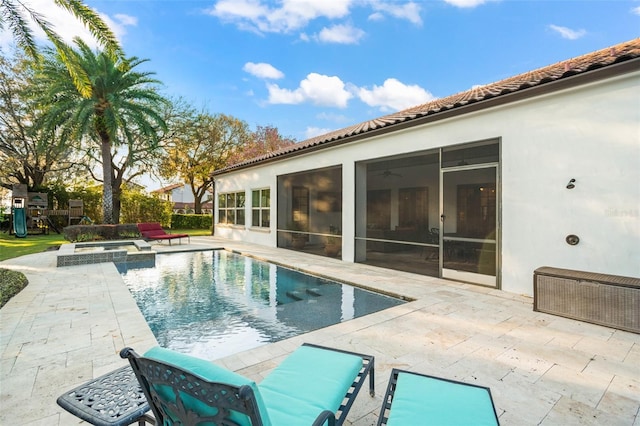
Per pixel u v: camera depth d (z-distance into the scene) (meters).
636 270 3.97
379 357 2.96
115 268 7.45
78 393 1.65
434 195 8.28
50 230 17.25
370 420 2.10
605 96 4.20
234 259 9.59
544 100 4.77
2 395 2.31
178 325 4.17
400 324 3.80
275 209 11.34
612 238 4.16
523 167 5.00
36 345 3.19
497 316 4.07
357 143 7.99
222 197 15.66
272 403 1.63
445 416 1.58
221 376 1.17
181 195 35.62
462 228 5.92
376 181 8.91
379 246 8.26
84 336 3.43
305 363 2.09
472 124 5.68
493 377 2.61
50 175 19.52
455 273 6.04
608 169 4.19
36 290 5.36
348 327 3.71
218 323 4.24
